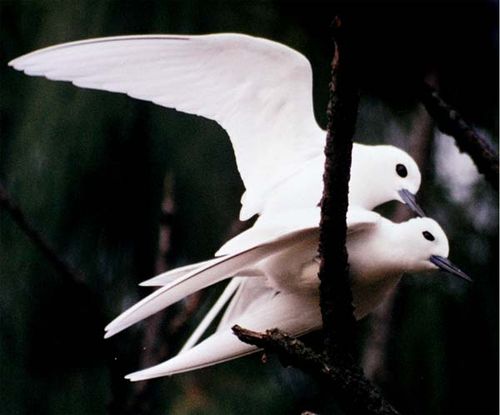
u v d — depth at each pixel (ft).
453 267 30.04
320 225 27.73
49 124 40.34
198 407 39.58
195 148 41.29
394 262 29.63
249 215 31.83
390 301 40.01
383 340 39.60
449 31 46.24
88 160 40.83
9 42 41.34
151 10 41.57
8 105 41.04
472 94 46.96
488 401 43.06
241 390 40.60
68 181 40.83
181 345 40.52
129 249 41.60
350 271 29.55
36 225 40.63
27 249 40.63
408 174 32.81
